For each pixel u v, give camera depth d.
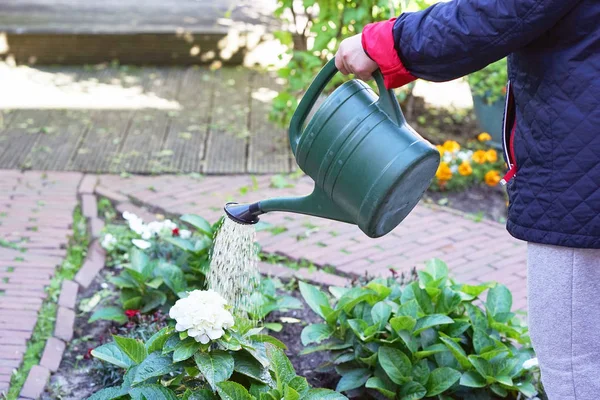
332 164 1.91
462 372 2.65
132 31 6.54
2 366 2.82
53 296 3.32
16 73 6.23
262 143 5.12
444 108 5.89
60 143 4.94
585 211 1.69
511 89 1.87
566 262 1.76
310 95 2.01
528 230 1.78
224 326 2.12
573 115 1.67
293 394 2.01
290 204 2.06
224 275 2.25
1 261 3.54
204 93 6.05
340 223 4.13
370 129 1.88
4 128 5.12
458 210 4.38
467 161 4.64
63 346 2.98
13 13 7.04
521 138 1.78
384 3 4.47
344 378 2.67
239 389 2.03
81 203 4.21
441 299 2.80
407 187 1.89
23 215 3.99
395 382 2.53
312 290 2.92
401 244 3.93
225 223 2.20
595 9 1.61
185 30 6.61
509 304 2.87
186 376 2.33
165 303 3.11
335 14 4.78
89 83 6.12
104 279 3.51
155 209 4.19
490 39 1.66
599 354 1.81
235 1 7.78
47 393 2.73
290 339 3.11
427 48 1.73
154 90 6.05
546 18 1.61
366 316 2.78
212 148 5.00
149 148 4.94
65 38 6.46
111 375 2.75
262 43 6.71
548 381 1.86
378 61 1.82
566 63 1.66
